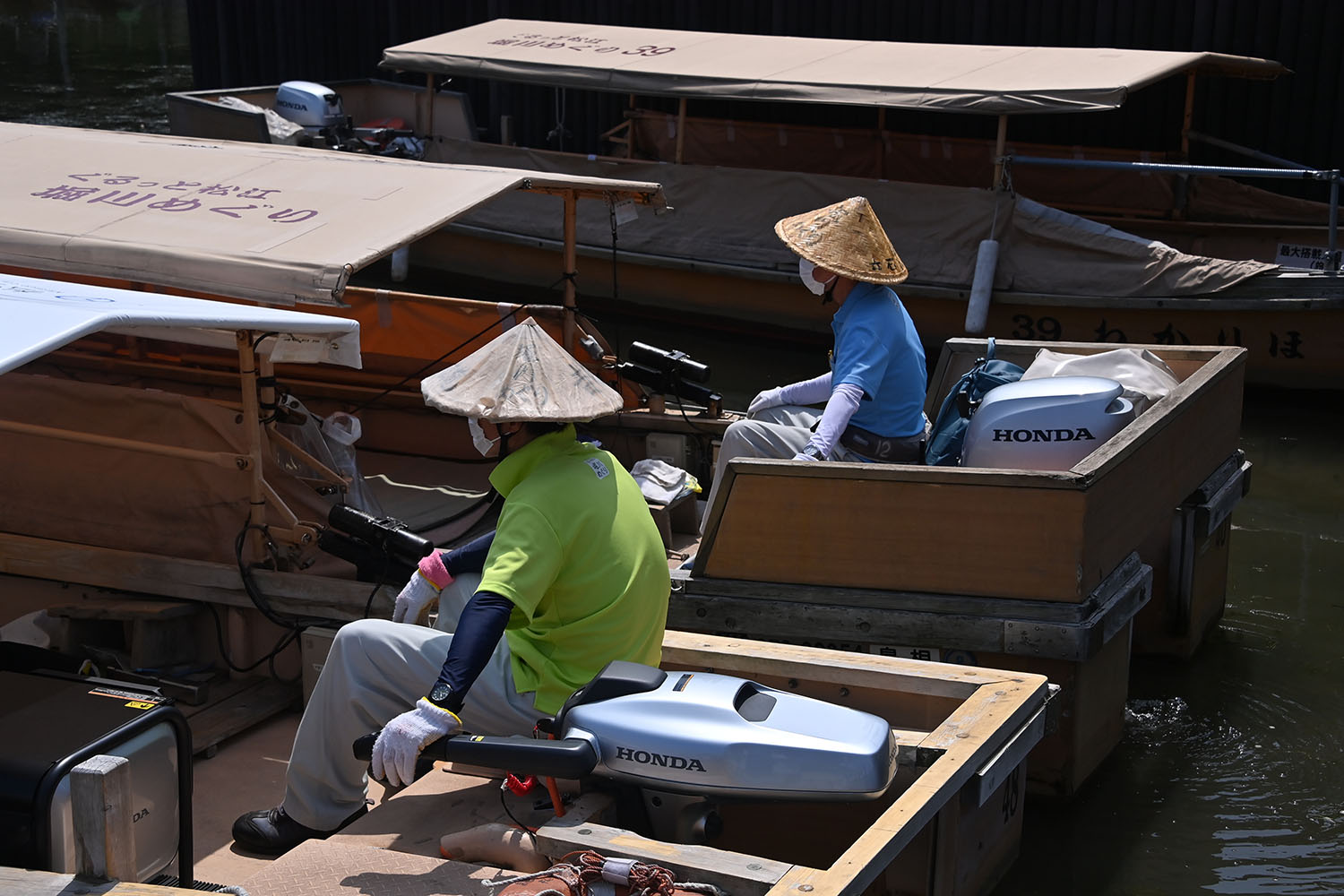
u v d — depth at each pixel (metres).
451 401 3.50
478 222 12.53
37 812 3.07
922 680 4.18
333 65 18.08
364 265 5.04
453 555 3.96
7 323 3.74
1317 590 6.98
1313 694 5.83
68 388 5.26
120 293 4.72
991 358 6.25
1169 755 5.34
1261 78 11.62
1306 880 4.51
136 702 3.45
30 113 21.11
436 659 3.66
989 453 5.35
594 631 3.62
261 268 5.05
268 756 4.70
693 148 13.89
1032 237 10.24
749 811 4.16
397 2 17.28
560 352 3.63
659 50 11.95
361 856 3.35
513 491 3.57
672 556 6.01
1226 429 6.19
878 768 3.24
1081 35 13.16
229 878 3.90
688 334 12.02
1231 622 6.61
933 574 4.86
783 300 11.33
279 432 5.45
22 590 5.39
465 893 3.18
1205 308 9.72
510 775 3.73
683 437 6.80
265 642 5.15
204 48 19.09
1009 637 4.75
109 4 36.00
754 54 11.56
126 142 6.90
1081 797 5.03
